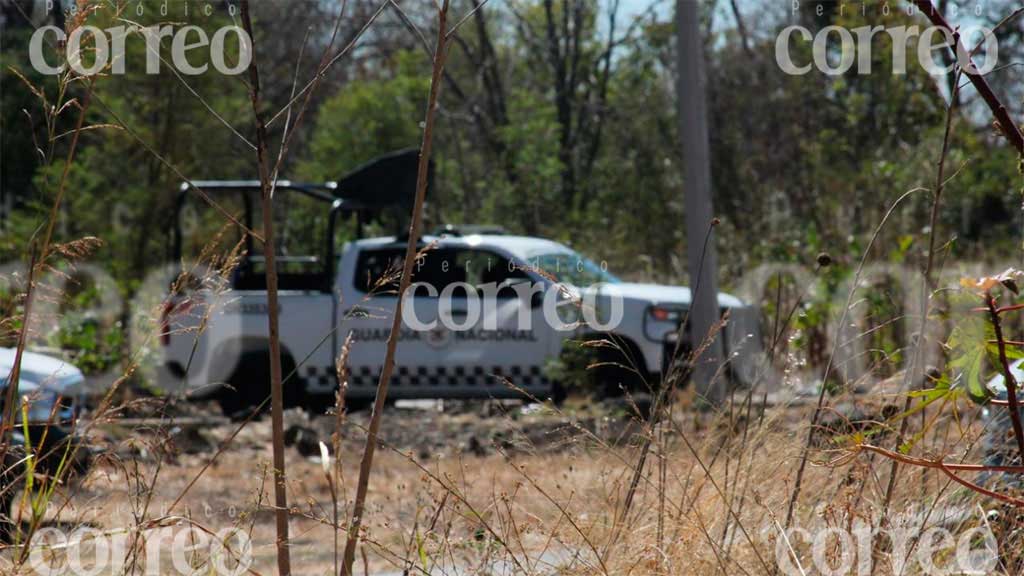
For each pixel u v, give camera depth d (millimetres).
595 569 7207
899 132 32969
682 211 46062
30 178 43875
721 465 8438
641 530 7578
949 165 30391
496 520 8461
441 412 23859
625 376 22469
